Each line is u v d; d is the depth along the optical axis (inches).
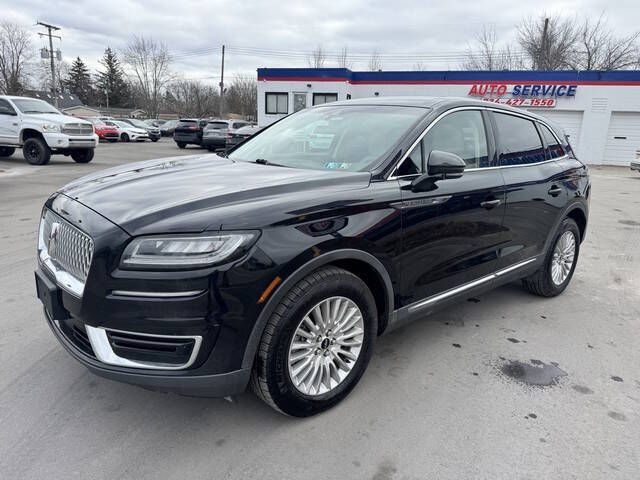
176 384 88.9
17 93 2475.4
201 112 3176.7
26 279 187.2
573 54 1585.9
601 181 645.9
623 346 148.9
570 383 126.3
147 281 85.6
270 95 1138.0
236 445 98.3
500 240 148.8
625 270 231.1
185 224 87.9
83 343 97.0
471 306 177.9
